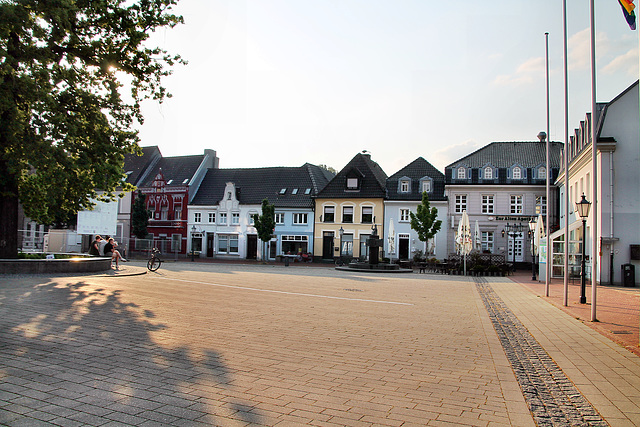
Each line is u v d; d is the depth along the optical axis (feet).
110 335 28.22
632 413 17.52
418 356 26.32
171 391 18.49
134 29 69.51
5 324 30.09
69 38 64.90
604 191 91.04
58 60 66.74
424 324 37.47
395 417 16.69
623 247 89.45
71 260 69.41
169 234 198.29
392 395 19.20
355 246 173.78
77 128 64.34
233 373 21.45
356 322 37.09
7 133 60.23
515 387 20.77
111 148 68.80
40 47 60.75
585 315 44.45
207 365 22.58
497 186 158.81
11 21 55.06
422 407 17.85
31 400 16.89
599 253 90.63
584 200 54.03
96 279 62.85
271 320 36.37
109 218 125.80
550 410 17.81
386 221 170.19
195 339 28.25
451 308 48.29
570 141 124.98
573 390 20.49
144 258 164.45
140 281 63.67
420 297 57.72
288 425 15.52
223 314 38.27
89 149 68.28
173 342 27.17
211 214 194.70
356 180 176.65
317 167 207.41
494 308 49.96
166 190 200.44
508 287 78.69
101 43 69.05
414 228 146.00
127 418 15.53
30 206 78.43
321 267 139.33
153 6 71.72
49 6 57.77
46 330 28.84
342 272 110.52
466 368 24.03
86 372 20.58
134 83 74.02
